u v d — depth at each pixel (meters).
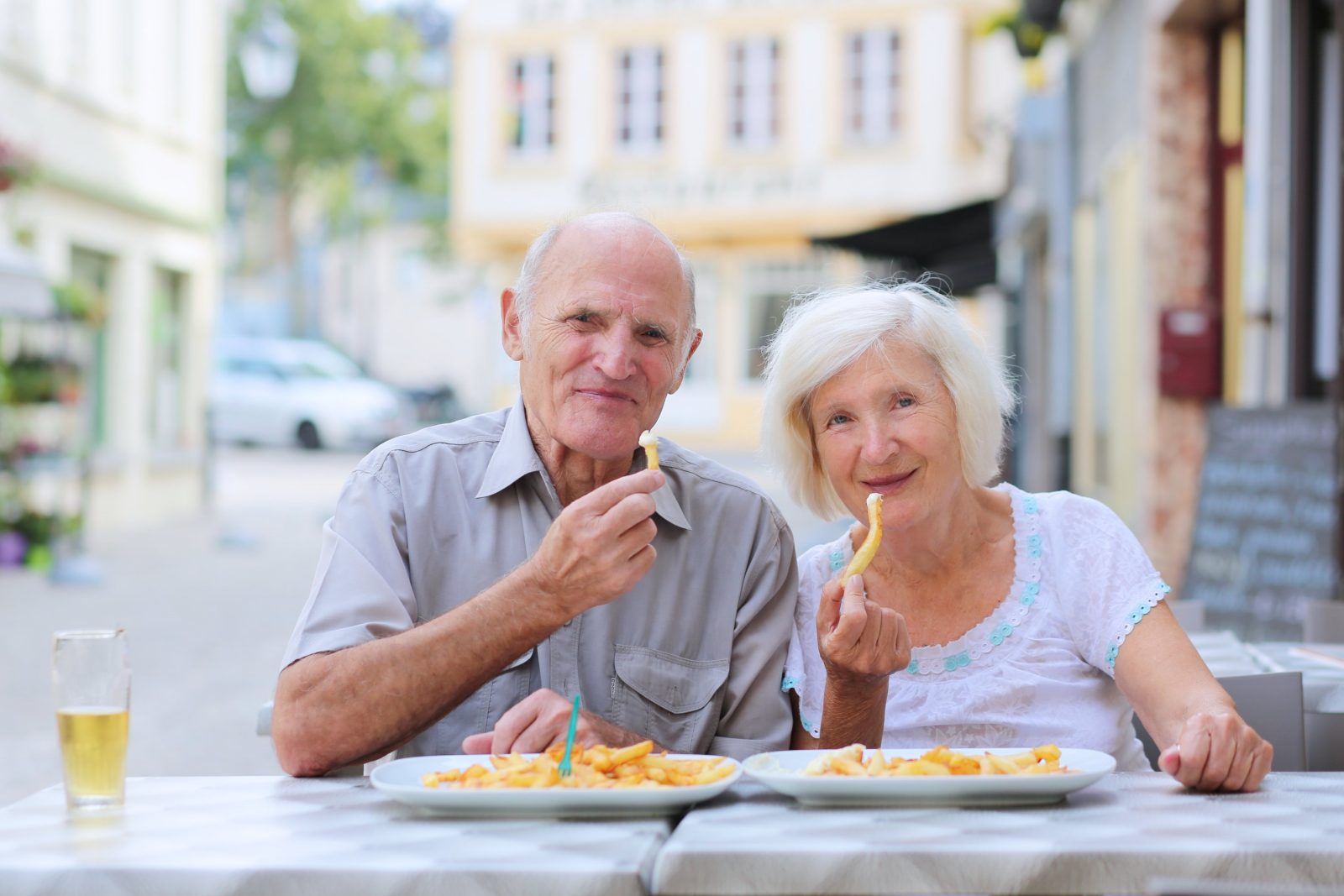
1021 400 2.92
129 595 10.89
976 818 1.84
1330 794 2.00
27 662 7.99
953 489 2.58
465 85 28.52
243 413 29.25
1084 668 2.63
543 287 2.53
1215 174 8.58
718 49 27.41
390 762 2.11
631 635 2.58
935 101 26.30
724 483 2.71
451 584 2.57
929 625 2.68
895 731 2.63
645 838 1.77
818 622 2.20
